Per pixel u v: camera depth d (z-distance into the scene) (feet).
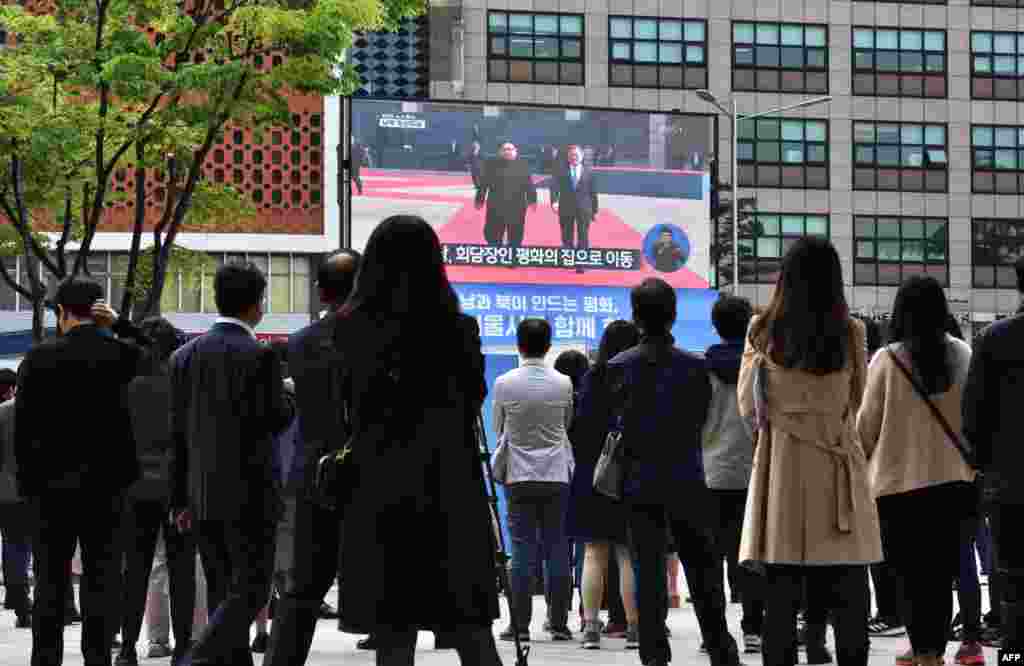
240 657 26.58
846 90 206.69
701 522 28.78
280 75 71.61
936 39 210.18
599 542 36.58
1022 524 24.34
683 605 49.16
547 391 37.78
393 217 20.30
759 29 202.80
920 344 28.07
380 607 19.47
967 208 210.18
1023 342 24.20
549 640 39.09
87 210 77.05
